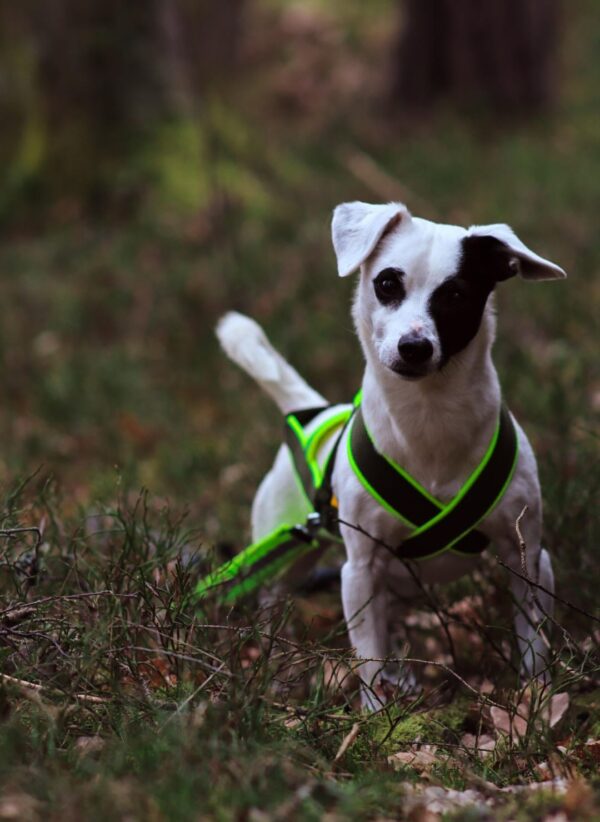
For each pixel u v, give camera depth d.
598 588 4.39
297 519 4.66
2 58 16.38
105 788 2.81
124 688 3.55
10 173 13.71
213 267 10.44
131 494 6.46
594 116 17.77
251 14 23.97
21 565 4.12
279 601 4.26
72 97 13.34
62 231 12.70
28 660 3.43
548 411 6.30
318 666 3.69
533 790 3.09
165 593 3.82
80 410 8.03
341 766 3.25
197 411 8.09
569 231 10.88
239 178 13.23
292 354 8.09
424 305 3.65
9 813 2.75
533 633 3.99
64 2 13.23
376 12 24.20
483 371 3.81
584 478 4.97
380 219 3.75
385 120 17.81
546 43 17.89
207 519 6.00
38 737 3.09
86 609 3.73
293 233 11.63
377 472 3.91
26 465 7.01
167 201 12.77
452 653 4.11
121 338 9.54
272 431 7.15
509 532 3.97
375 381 3.88
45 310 10.28
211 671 3.47
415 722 3.73
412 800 3.02
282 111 20.08
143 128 13.31
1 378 8.78
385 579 4.14
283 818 2.76
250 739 3.11
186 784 2.83
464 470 3.84
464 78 17.95
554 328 8.16
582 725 3.72
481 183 13.66
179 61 13.92
